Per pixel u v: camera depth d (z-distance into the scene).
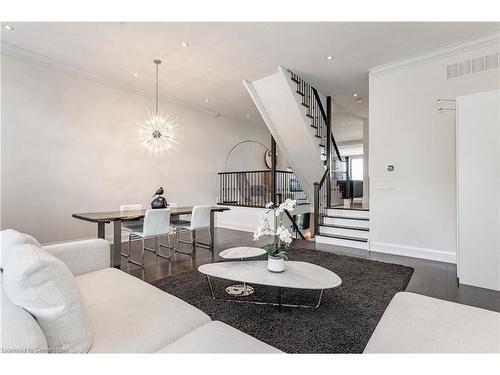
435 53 3.89
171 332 1.30
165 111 6.18
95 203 4.91
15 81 4.02
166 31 3.44
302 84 5.16
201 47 3.85
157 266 3.65
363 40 3.65
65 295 1.10
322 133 5.97
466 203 2.96
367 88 5.56
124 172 5.36
